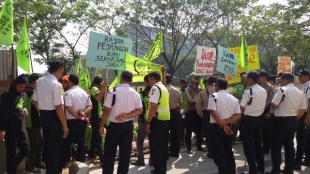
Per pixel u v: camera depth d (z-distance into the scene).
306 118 6.77
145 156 8.01
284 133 6.44
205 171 6.91
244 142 6.40
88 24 23.39
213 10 27.08
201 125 8.51
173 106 7.66
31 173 6.30
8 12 5.83
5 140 5.64
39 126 6.36
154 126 5.90
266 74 8.13
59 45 22.55
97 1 23.34
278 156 6.48
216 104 5.82
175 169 7.04
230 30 29.36
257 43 33.19
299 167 7.21
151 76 6.03
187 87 8.70
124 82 5.50
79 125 6.06
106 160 5.42
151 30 28.28
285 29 22.19
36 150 6.46
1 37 5.80
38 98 5.15
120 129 5.37
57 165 5.18
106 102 5.36
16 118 5.66
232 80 9.66
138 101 5.52
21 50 6.22
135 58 6.92
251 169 6.33
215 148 5.94
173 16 26.88
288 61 12.12
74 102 6.02
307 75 7.18
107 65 6.32
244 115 6.39
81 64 8.93
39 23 21.33
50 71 5.21
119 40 6.47
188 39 30.22
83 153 6.36
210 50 8.42
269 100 8.12
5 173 5.80
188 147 8.35
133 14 24.88
